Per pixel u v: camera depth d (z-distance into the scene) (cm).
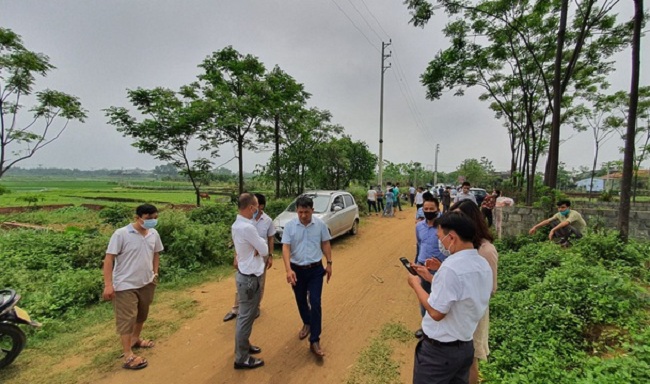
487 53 1373
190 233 711
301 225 379
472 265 194
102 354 367
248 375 335
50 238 727
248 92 1259
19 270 553
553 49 1295
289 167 1523
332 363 359
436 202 374
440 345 198
